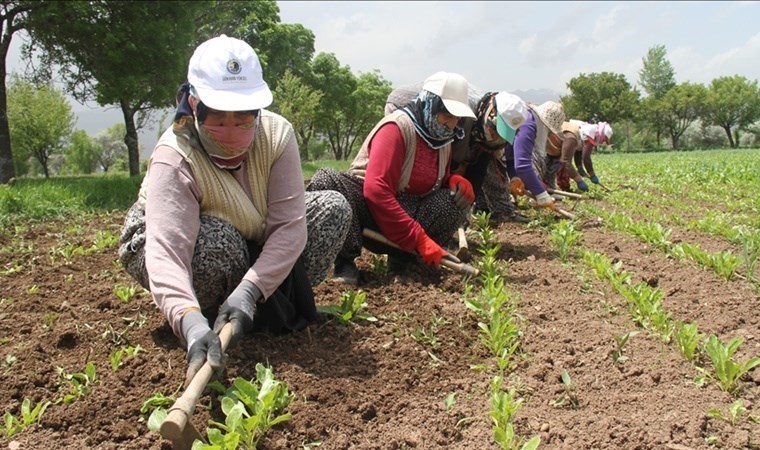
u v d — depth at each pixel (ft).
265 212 9.89
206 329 7.85
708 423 8.00
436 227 15.25
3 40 50.44
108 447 7.63
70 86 54.60
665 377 9.32
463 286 13.71
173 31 50.37
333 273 14.46
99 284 14.03
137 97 50.29
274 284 9.43
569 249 17.81
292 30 156.76
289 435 7.91
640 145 277.64
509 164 21.52
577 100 263.70
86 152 224.33
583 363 9.89
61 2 46.16
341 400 8.80
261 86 8.64
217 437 6.94
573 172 31.32
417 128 13.89
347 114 189.78
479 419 8.39
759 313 11.92
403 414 8.59
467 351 10.58
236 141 8.87
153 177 9.05
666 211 27.45
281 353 9.93
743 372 9.01
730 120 258.98
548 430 8.07
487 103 15.76
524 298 13.39
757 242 17.90
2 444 7.69
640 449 7.54
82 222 24.53
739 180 39.99
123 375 9.12
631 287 13.14
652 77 284.41
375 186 13.50
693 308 12.48
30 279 14.51
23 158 136.05
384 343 10.66
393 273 14.80
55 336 10.44
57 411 8.31
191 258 9.08
